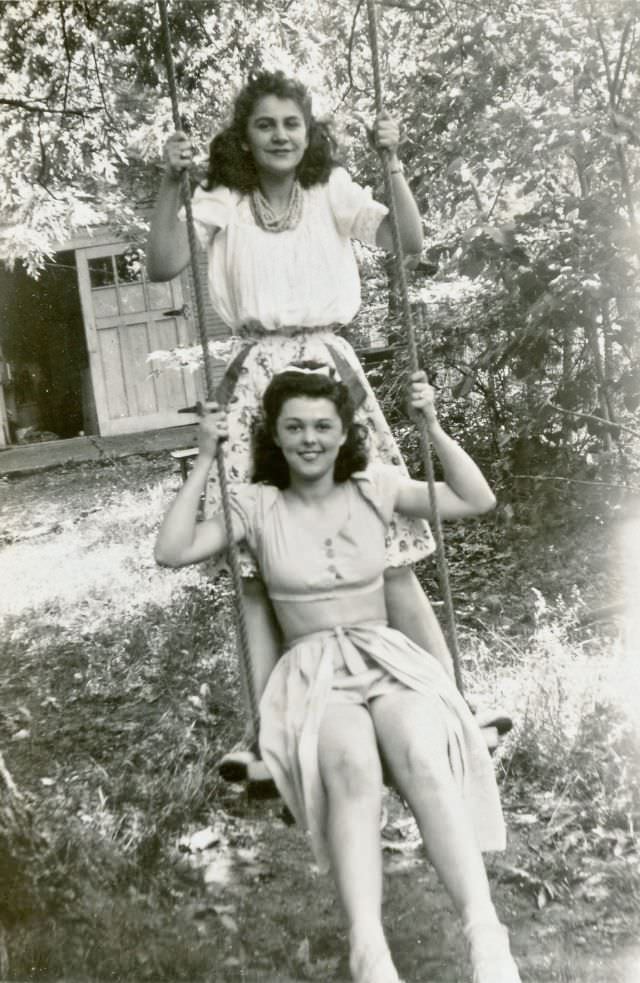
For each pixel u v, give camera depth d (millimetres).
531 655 5215
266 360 3320
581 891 3613
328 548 3049
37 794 4344
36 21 7180
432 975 3227
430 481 3037
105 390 15070
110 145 8242
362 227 3336
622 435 7617
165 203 3328
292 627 3080
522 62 7074
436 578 7117
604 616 5895
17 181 8828
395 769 2754
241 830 4191
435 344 7461
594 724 4391
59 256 16516
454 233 7488
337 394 2986
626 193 6504
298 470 2992
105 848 3855
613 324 6742
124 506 10992
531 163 6852
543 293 6367
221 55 7148
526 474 7301
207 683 5551
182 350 10109
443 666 3338
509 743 4434
